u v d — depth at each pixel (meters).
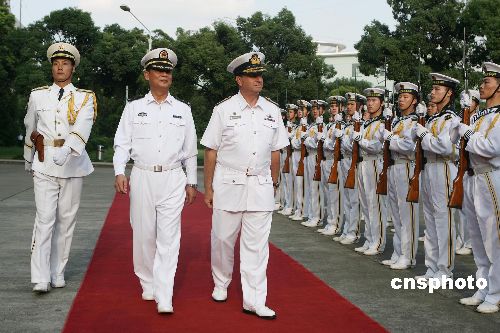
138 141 5.58
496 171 5.70
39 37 36.84
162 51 5.59
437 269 6.90
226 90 28.11
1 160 29.84
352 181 8.66
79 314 5.25
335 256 8.25
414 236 7.55
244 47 28.84
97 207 13.06
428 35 25.42
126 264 7.34
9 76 37.47
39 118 6.05
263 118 5.49
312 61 29.52
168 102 5.67
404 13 26.78
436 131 6.57
